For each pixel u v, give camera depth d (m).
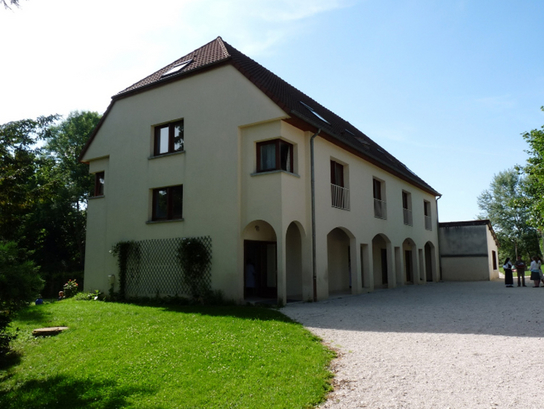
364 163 18.12
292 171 13.62
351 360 6.17
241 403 4.63
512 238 49.50
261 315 10.08
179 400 4.79
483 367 5.55
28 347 7.85
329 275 17.62
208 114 14.11
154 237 14.86
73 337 8.31
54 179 8.29
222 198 13.42
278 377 5.39
